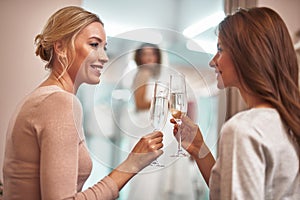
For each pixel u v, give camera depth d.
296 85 0.79
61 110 0.72
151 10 1.65
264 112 0.72
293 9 1.99
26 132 0.76
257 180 0.64
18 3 1.75
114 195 0.75
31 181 0.79
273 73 0.75
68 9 0.79
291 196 0.73
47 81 0.82
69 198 0.70
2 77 1.72
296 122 0.72
